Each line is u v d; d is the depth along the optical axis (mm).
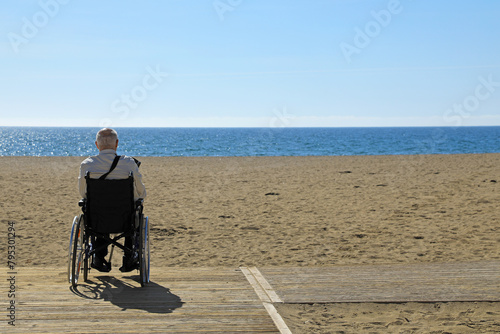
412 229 8711
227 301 4234
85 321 3662
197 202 12367
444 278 5043
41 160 27812
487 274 5207
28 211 10719
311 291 4578
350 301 4301
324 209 11211
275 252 7086
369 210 10969
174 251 7211
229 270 5457
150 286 4727
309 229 8875
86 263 4977
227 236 8312
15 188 14875
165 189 15055
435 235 8125
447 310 4176
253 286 4723
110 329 3500
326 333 3684
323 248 7305
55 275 5164
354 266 5645
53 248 7367
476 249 7016
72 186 15656
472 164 24000
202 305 4109
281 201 12523
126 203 4684
